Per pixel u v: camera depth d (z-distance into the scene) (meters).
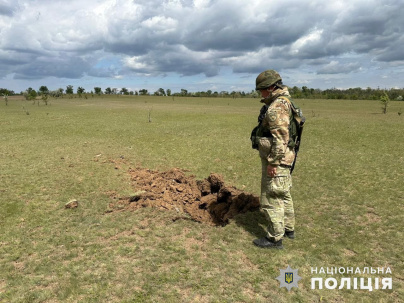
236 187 6.71
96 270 3.43
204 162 9.16
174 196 6.09
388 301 2.98
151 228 4.45
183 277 3.28
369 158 9.23
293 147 3.86
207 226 4.57
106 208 5.31
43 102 53.41
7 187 6.45
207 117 24.78
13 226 4.64
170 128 17.44
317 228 4.55
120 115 26.38
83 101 59.62
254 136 3.95
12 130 16.56
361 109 36.66
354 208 5.32
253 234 4.27
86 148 11.27
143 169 8.34
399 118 22.98
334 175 7.41
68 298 2.97
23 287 3.16
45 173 7.57
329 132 15.05
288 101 3.64
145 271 3.39
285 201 4.04
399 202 5.57
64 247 3.98
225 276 3.31
